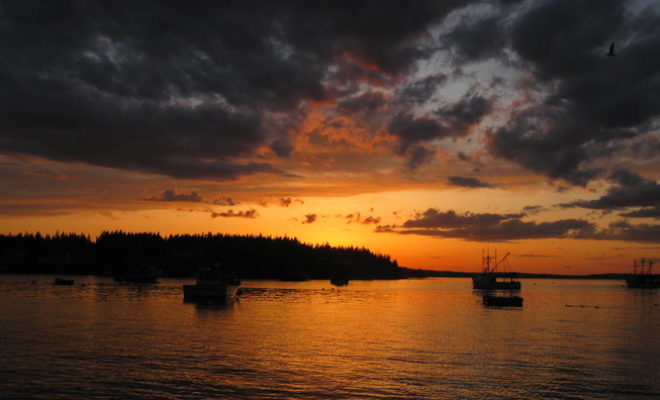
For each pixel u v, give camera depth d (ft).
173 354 179.93
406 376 155.22
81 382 141.18
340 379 150.41
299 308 389.80
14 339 205.16
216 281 438.40
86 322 263.08
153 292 531.09
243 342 209.05
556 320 329.31
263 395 133.80
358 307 418.31
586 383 150.92
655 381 153.89
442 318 331.16
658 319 342.03
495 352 197.57
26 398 127.13
